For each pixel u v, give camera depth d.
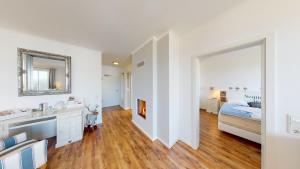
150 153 2.34
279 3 1.39
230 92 5.38
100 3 1.67
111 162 2.08
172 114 2.63
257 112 2.91
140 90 3.65
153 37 2.88
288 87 1.33
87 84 3.73
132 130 3.53
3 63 2.42
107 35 2.76
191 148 2.51
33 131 2.82
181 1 1.65
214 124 4.08
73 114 2.79
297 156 1.28
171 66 2.60
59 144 2.57
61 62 3.14
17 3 1.65
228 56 5.26
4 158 1.36
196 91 2.47
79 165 2.00
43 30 2.50
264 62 1.52
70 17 2.02
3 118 2.12
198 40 2.38
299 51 1.27
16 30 2.48
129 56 4.79
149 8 1.80
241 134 2.90
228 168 1.92
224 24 1.94
